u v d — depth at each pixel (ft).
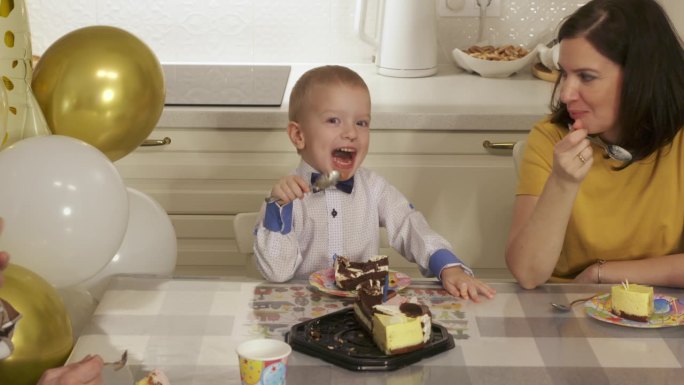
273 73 9.70
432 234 5.79
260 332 4.66
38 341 4.44
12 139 5.41
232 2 10.08
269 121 8.26
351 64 10.24
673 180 5.81
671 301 4.99
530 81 9.52
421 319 4.36
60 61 5.73
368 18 10.22
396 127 8.23
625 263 5.57
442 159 8.39
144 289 5.16
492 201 8.51
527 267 5.38
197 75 9.56
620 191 5.90
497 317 4.88
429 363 4.33
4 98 5.05
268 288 5.24
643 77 5.45
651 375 4.24
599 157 5.90
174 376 4.19
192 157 8.41
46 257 4.89
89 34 5.86
